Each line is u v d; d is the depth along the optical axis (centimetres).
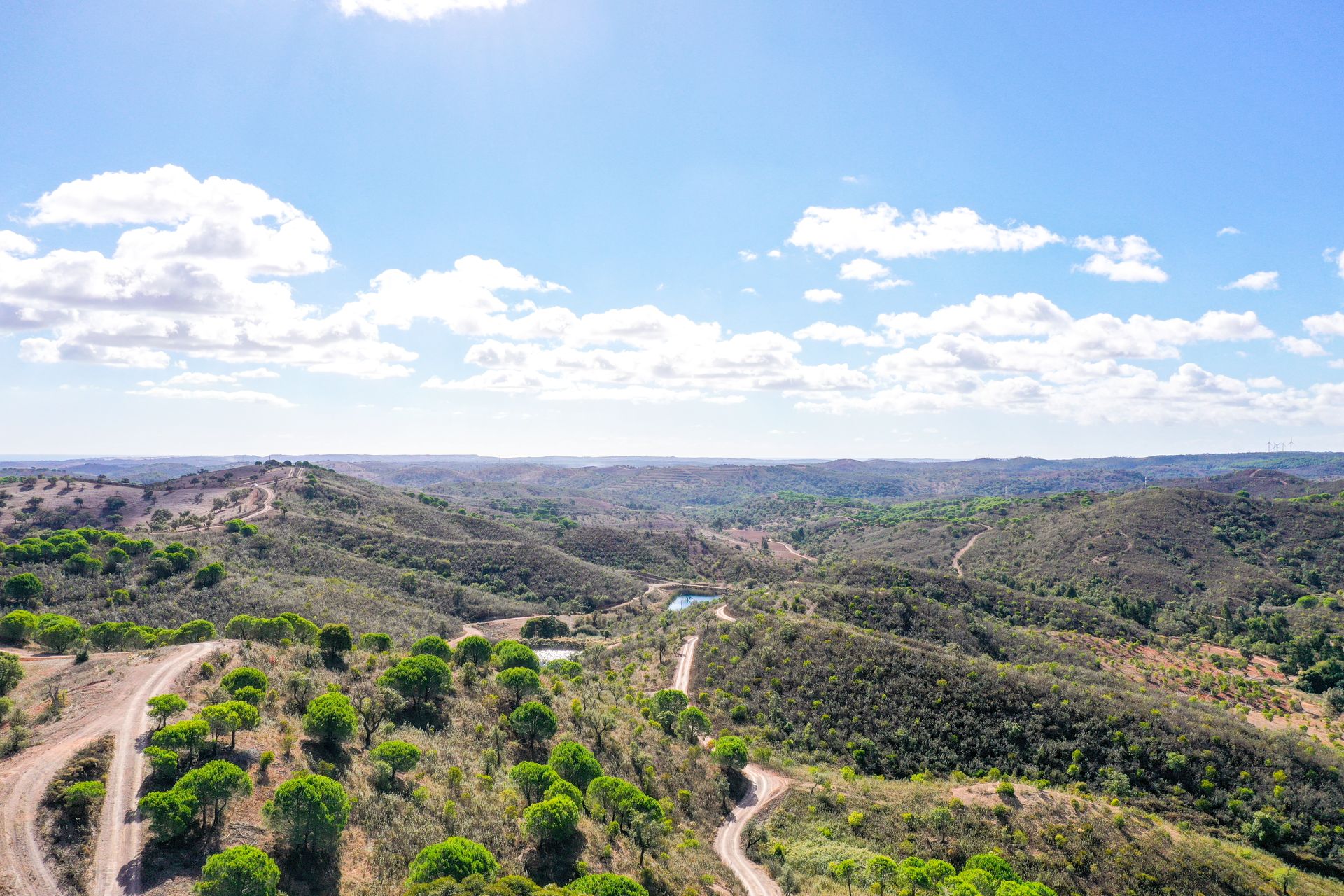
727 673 10100
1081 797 6519
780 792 6856
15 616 8312
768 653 10162
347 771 5022
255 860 3372
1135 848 5700
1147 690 9756
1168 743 7506
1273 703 10356
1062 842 5734
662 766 6906
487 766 5772
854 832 6144
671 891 4694
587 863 4672
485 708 7025
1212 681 11038
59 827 3762
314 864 3878
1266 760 7244
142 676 6234
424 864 3747
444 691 7088
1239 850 6100
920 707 8525
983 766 7656
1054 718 8106
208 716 4762
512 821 4894
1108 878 5428
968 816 6128
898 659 9312
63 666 7175
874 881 5231
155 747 4378
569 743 6075
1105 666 11550
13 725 5212
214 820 3966
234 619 8619
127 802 4131
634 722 7950
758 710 9069
